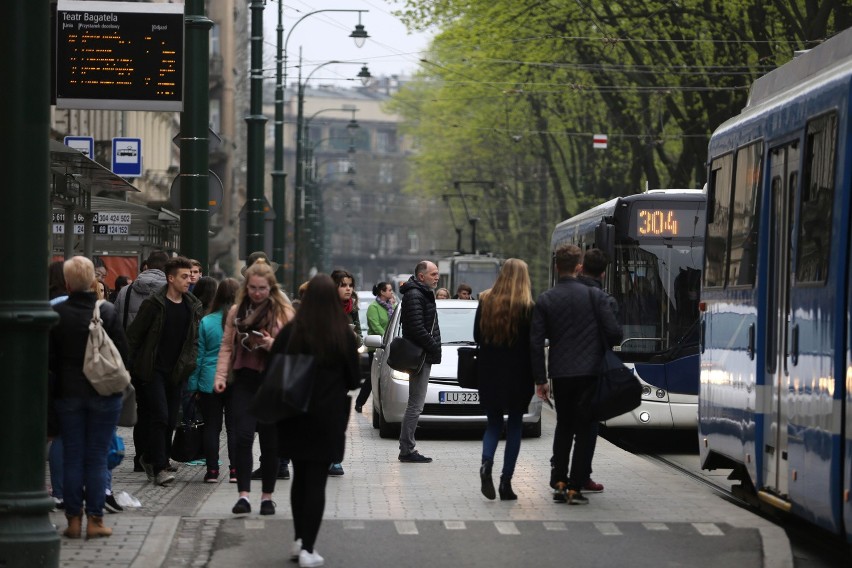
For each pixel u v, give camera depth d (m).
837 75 10.13
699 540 10.62
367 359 32.81
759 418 11.73
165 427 13.69
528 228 75.25
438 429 20.72
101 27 18.06
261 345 11.78
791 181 11.25
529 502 12.49
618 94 45.19
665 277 20.50
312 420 9.34
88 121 41.22
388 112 90.69
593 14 41.69
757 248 12.11
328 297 9.41
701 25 37.91
